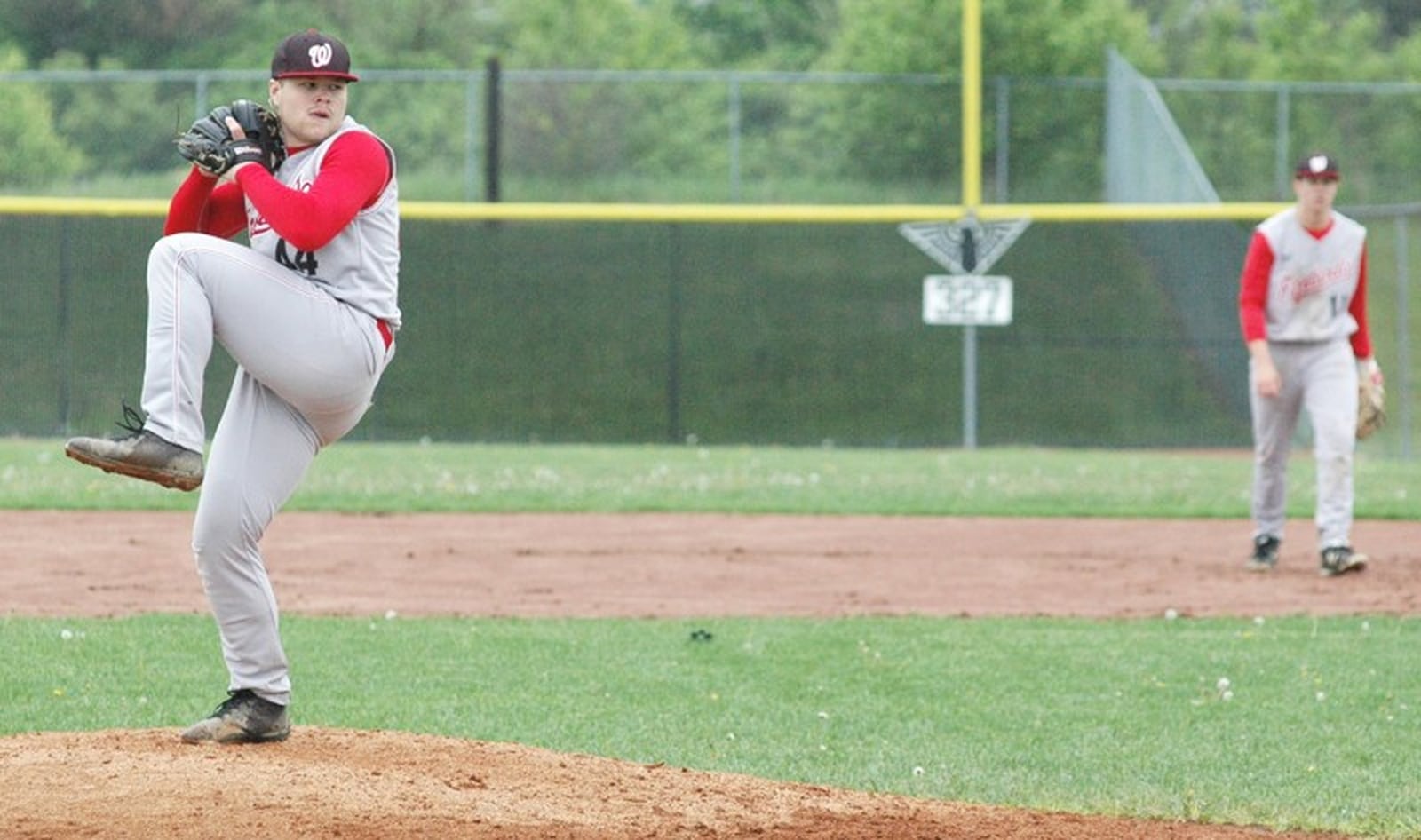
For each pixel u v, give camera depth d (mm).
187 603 38031
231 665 21656
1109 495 61219
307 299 20422
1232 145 125438
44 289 91125
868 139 120562
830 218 86250
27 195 109875
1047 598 40562
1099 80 118125
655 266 97500
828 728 27672
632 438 87938
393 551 46750
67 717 27031
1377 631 36125
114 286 91250
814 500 59219
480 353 92688
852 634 35688
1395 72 137125
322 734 22516
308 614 37000
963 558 47062
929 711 28984
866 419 89188
